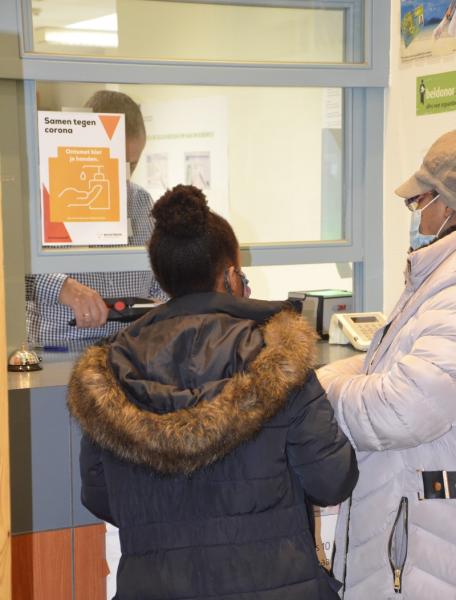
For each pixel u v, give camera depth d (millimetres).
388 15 2662
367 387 1580
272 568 1352
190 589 1330
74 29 2426
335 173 2771
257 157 2684
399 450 1647
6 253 2389
